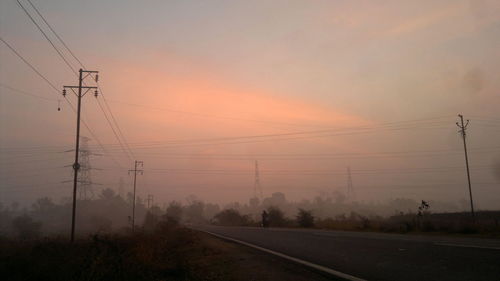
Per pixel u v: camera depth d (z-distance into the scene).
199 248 22.97
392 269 12.40
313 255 17.16
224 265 15.74
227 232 42.34
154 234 28.67
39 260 12.81
